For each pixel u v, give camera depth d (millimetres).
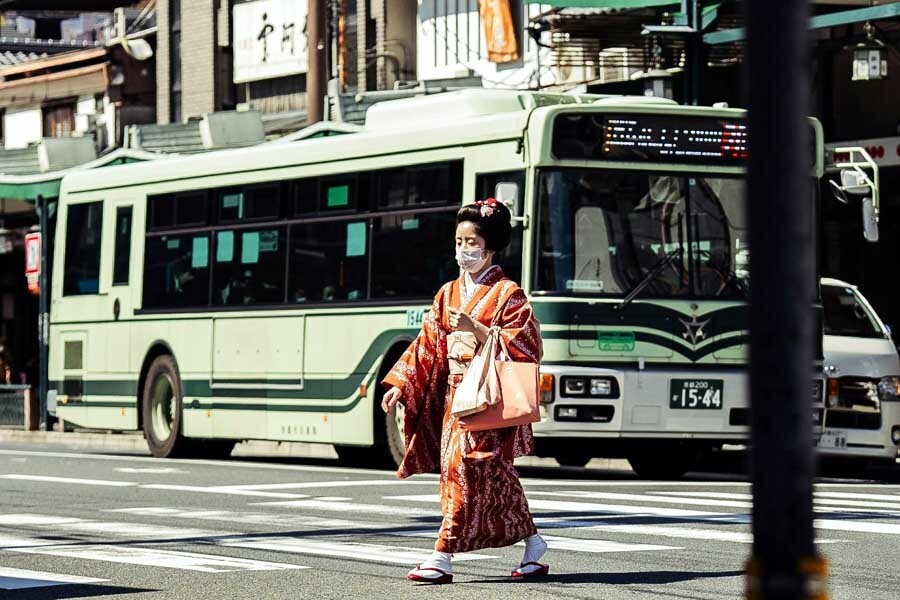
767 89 2816
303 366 23422
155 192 26641
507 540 10227
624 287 20016
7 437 36719
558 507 15625
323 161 23219
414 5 43688
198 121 43125
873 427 22312
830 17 26203
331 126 27750
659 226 20281
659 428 20000
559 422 19672
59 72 56438
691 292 20281
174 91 52750
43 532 13453
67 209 28828
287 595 9609
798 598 2795
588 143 20047
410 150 21766
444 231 21172
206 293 25406
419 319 21438
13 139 59188
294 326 23594
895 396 22547
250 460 26406
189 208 25906
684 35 27578
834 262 32938
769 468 2826
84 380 28188
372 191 22391
